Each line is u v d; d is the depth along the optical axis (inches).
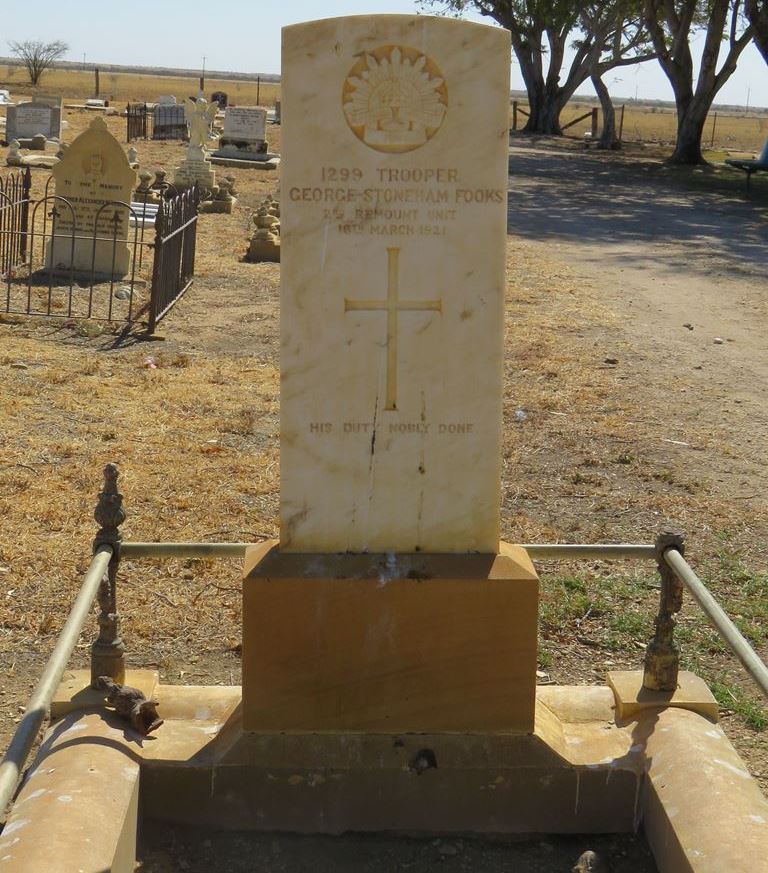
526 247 761.0
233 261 643.5
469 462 151.7
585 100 7765.8
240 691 167.8
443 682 151.5
